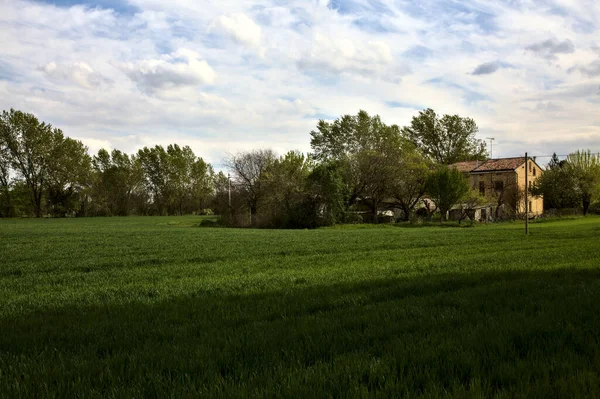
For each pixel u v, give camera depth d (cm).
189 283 1073
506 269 1161
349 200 6322
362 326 577
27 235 3400
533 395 334
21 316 714
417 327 557
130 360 436
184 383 372
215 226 6112
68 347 512
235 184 6247
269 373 383
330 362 412
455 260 1466
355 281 1014
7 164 8725
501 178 7281
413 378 376
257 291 911
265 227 5706
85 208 9925
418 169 6300
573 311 615
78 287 1077
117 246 2406
